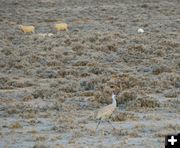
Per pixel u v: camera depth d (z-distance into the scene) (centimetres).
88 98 5403
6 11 15188
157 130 4059
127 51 8269
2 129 4319
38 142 3762
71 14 14288
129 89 5766
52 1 17525
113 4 16350
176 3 16325
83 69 7219
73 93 5741
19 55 8425
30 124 4466
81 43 9288
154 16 13662
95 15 13975
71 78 6706
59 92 5769
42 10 15338
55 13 14562
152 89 5869
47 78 6906
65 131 4138
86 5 16250
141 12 14450
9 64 7638
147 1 16900
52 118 4681
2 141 3862
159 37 10044
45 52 8512
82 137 3888
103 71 6988
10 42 9756
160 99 5450
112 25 12188
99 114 3988
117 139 3788
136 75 6775
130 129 4122
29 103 5372
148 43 9212
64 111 4997
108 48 8612
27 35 10638
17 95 5778
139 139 3778
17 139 3912
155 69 7025
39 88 6097
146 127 4162
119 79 6106
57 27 11506
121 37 9956
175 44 8994
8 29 11706
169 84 6144
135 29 11462
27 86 6366
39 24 12638
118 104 5138
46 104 5312
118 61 7819
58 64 7669
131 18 13338
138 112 4856
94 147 3550
